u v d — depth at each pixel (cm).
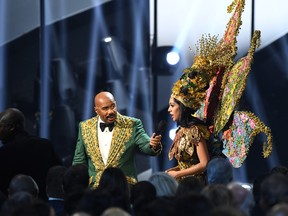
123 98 2661
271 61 2641
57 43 2686
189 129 1852
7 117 1903
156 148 1878
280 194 1391
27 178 1616
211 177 1636
